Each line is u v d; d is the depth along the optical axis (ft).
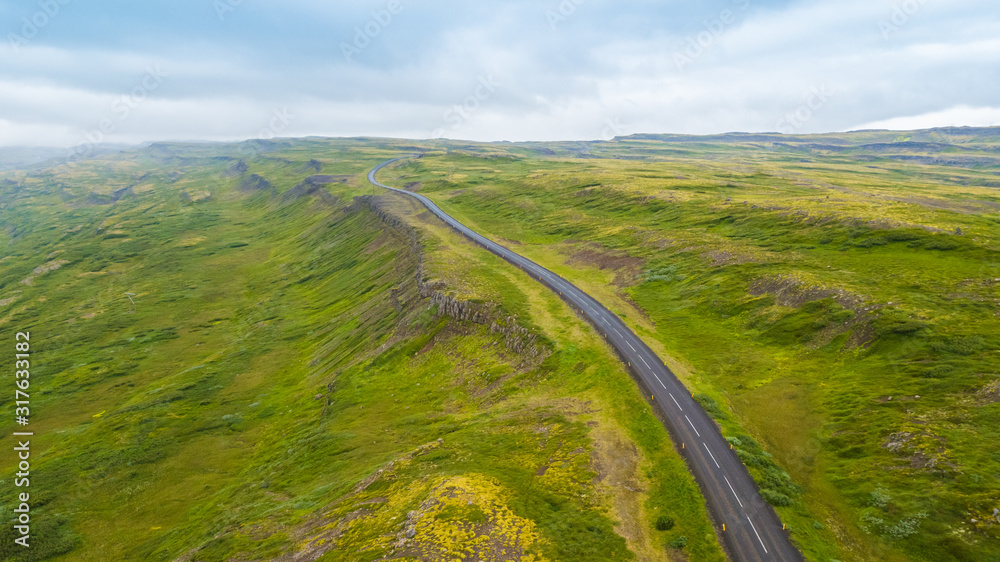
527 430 182.09
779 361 201.57
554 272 345.92
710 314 251.60
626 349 223.51
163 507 211.20
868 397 165.37
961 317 185.06
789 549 119.65
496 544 118.21
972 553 108.06
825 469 145.89
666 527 127.65
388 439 212.23
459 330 286.66
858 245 277.44
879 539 119.75
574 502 138.41
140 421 289.33
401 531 128.06
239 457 247.91
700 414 173.58
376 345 313.12
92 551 188.34
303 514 162.61
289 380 328.70
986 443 131.34
